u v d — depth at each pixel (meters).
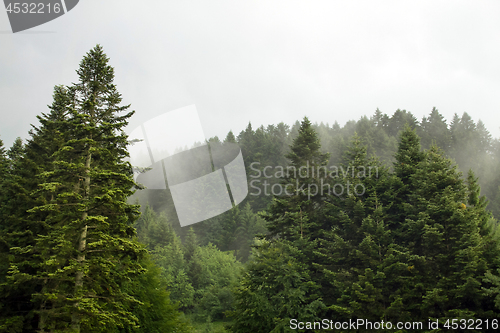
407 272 20.97
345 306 21.20
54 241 12.52
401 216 24.73
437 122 98.94
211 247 61.91
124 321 13.09
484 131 97.62
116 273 13.52
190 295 47.62
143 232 61.34
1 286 14.19
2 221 18.78
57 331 11.79
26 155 19.17
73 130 13.49
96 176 12.91
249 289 21.81
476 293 18.27
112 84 14.58
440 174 22.92
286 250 23.72
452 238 20.34
